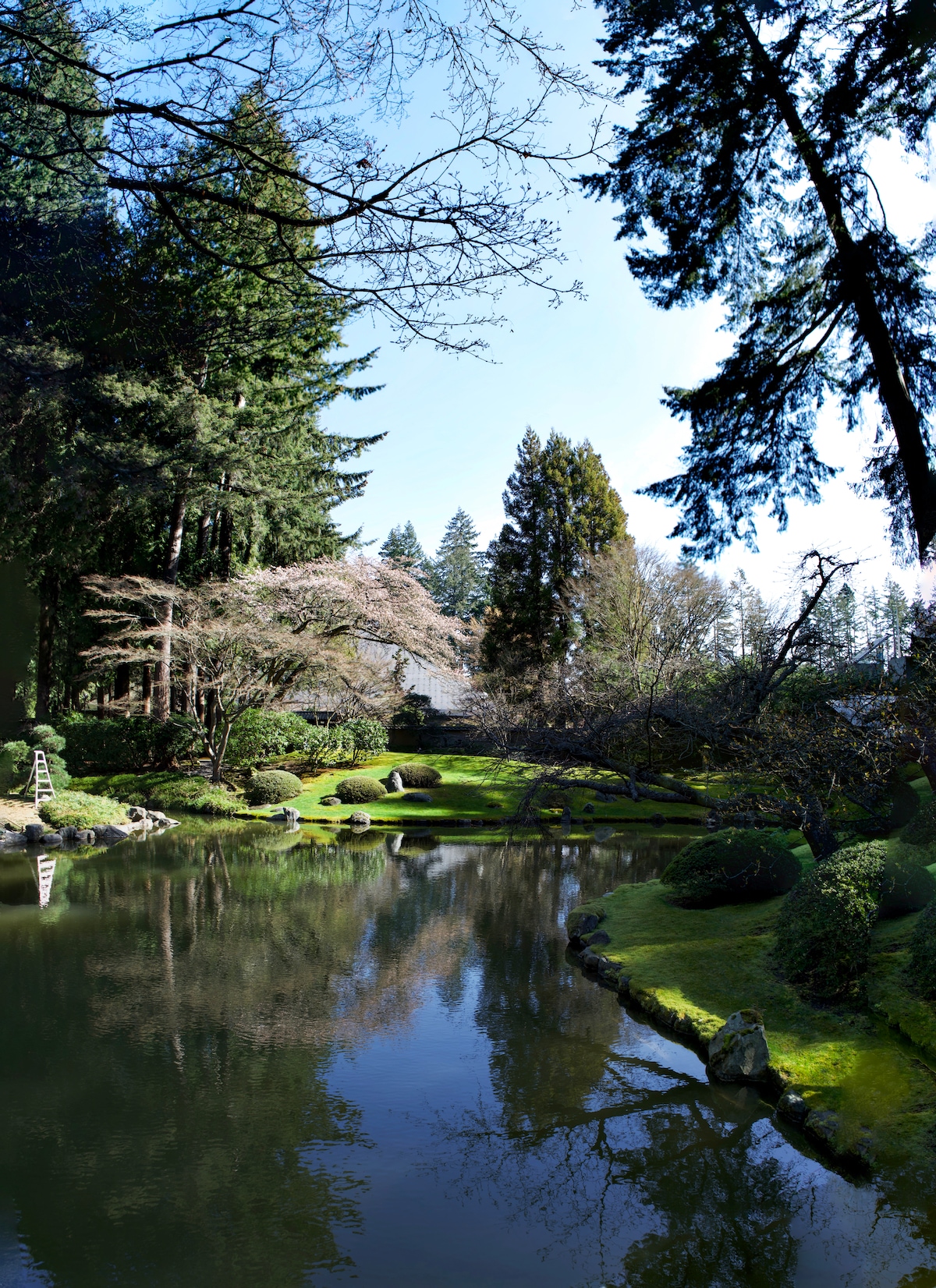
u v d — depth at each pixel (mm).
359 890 12344
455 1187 4406
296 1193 4324
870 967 6430
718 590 21891
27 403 14164
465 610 61906
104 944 9117
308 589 22203
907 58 7980
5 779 19312
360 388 25188
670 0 8227
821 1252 3840
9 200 7496
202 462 20125
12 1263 3705
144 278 6680
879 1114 4930
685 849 9859
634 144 8992
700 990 7125
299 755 26484
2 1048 6195
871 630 7594
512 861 15375
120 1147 4762
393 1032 6629
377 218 4152
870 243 8914
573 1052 6285
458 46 3918
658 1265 3750
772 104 8875
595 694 8211
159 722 22828
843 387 10391
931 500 8594
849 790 7367
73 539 21562
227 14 3893
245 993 7535
